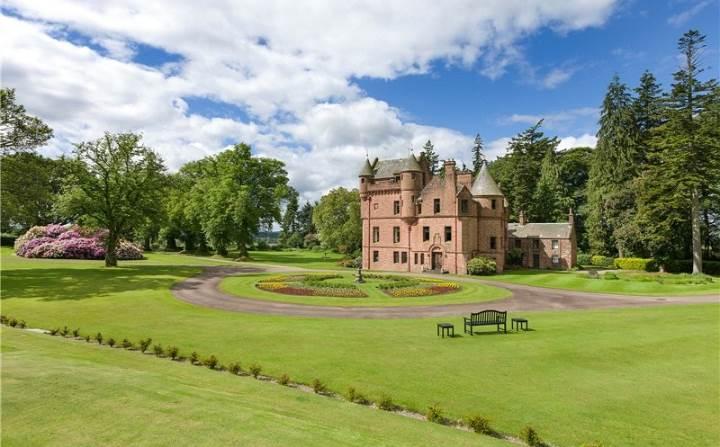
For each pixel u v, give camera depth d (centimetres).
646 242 5941
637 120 6894
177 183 5869
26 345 1631
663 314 2559
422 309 2827
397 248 6194
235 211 7269
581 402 1204
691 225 5719
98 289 3394
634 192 6059
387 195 6338
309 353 1683
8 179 3816
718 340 1872
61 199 5016
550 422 1081
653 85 6838
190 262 6569
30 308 2616
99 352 1609
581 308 2917
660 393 1266
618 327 2178
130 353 1653
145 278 4169
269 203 8062
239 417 931
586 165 8831
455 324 2309
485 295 3491
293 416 1008
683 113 5294
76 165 4978
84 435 804
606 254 6938
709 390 1289
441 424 1070
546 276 4969
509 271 5700
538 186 8050
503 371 1474
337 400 1205
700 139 4981
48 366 1277
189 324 2244
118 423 865
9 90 3784
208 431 840
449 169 5631
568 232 6456
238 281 4197
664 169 5338
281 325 2236
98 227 5550
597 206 6819
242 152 7900
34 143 4028
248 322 2314
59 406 946
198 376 1353
